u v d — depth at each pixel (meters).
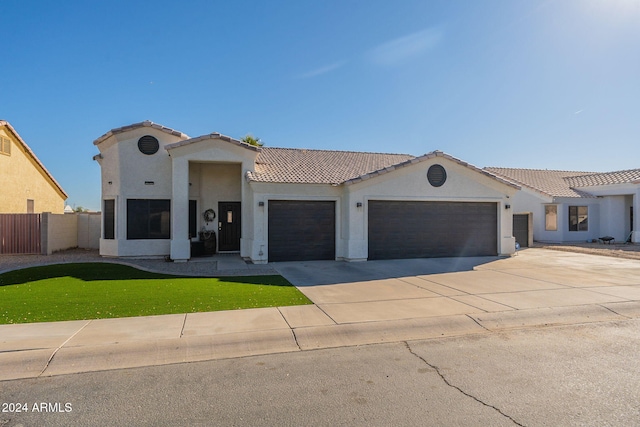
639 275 12.47
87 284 10.51
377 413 4.07
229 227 18.34
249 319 7.18
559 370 5.21
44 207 25.95
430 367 5.33
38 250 17.70
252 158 16.19
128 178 16.28
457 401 4.33
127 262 15.00
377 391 4.59
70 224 19.98
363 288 10.17
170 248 15.82
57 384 4.79
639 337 6.66
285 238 15.29
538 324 7.42
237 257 16.72
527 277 12.00
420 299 8.93
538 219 26.06
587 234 25.83
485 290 9.98
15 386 4.73
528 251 20.33
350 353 5.88
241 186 17.22
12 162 22.50
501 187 17.38
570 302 8.73
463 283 10.95
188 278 11.56
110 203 16.70
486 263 15.09
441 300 8.84
